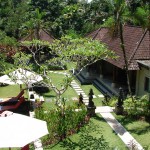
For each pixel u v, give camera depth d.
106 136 16.33
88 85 32.19
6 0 57.53
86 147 15.05
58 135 16.16
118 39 29.98
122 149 14.69
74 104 21.19
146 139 15.80
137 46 25.81
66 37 20.78
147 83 24.22
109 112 20.22
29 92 26.69
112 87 28.38
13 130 11.40
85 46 18.92
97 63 34.19
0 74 30.98
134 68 24.56
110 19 21.80
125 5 20.91
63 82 18.11
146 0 22.33
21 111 21.38
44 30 42.16
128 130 17.14
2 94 27.61
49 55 41.25
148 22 20.08
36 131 11.55
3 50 36.78
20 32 49.25
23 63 22.17
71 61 19.22
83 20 51.88
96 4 25.27
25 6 55.88
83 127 17.58
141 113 19.25
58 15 54.53
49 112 18.05
